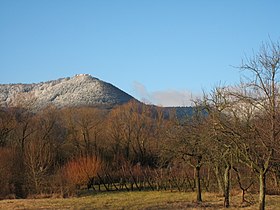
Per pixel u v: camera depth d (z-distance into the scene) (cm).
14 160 5094
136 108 7888
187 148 3094
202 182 4650
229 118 2422
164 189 4972
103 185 5584
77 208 2994
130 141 7469
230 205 2903
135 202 3412
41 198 4166
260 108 2141
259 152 2128
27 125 6456
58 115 7500
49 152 5738
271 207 2809
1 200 3934
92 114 7669
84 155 6350
